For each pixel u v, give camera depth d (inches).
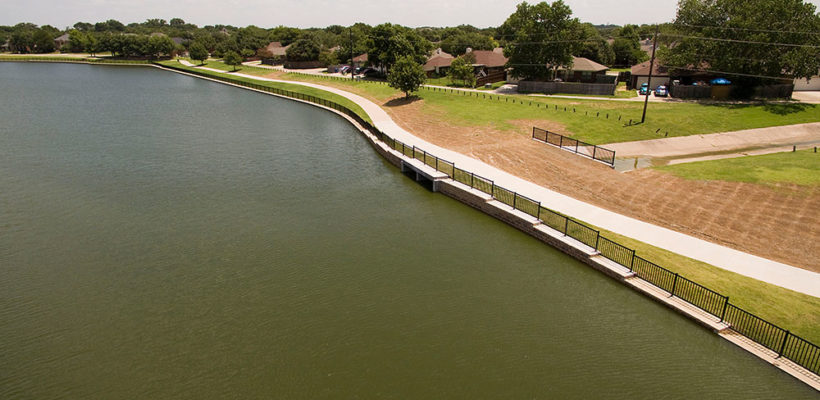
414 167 1446.9
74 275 887.1
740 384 609.6
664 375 625.9
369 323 735.7
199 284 851.4
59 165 1588.3
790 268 849.5
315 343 690.8
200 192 1331.2
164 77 4692.4
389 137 1830.7
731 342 682.8
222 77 4261.8
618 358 659.4
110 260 941.8
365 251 974.4
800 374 616.7
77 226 1102.4
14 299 808.9
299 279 864.3
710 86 2324.1
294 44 4820.4
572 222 1038.4
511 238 1040.8
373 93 2992.1
